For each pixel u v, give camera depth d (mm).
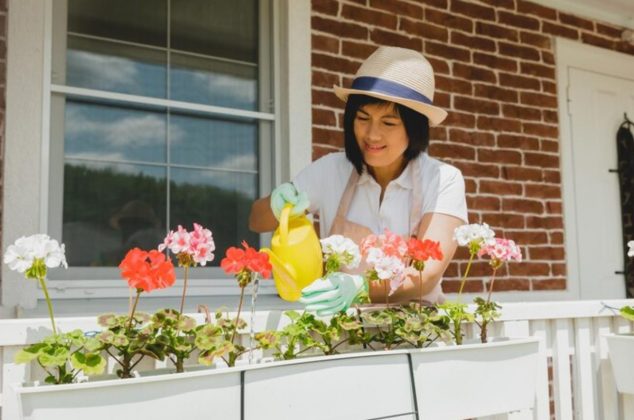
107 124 2543
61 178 2436
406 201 1714
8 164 2270
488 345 1480
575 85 3752
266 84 2883
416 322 1401
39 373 1232
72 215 2449
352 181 1760
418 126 1641
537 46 3637
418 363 1391
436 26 3287
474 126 3359
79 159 2479
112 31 2582
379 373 1333
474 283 3244
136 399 1065
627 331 1960
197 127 2727
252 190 2826
